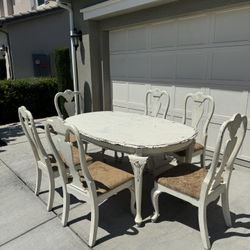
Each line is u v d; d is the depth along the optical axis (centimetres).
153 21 431
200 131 405
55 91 759
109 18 512
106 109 590
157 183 228
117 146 242
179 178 225
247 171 346
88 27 537
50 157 276
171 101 441
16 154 438
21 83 695
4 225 243
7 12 1420
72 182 226
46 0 1045
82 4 541
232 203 268
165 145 226
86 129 282
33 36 921
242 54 335
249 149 351
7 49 979
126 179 231
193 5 363
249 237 218
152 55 457
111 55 554
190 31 388
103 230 231
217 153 182
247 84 337
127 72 521
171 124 298
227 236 220
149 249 208
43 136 538
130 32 491
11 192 304
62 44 884
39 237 225
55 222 245
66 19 848
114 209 264
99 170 245
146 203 273
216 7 337
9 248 213
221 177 216
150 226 236
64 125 192
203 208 200
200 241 215
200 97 324
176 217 249
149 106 483
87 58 563
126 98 541
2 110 677
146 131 269
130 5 422
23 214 259
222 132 175
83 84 594
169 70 434
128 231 230
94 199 206
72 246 213
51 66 933
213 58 368
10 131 600
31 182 329
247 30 325
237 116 182
